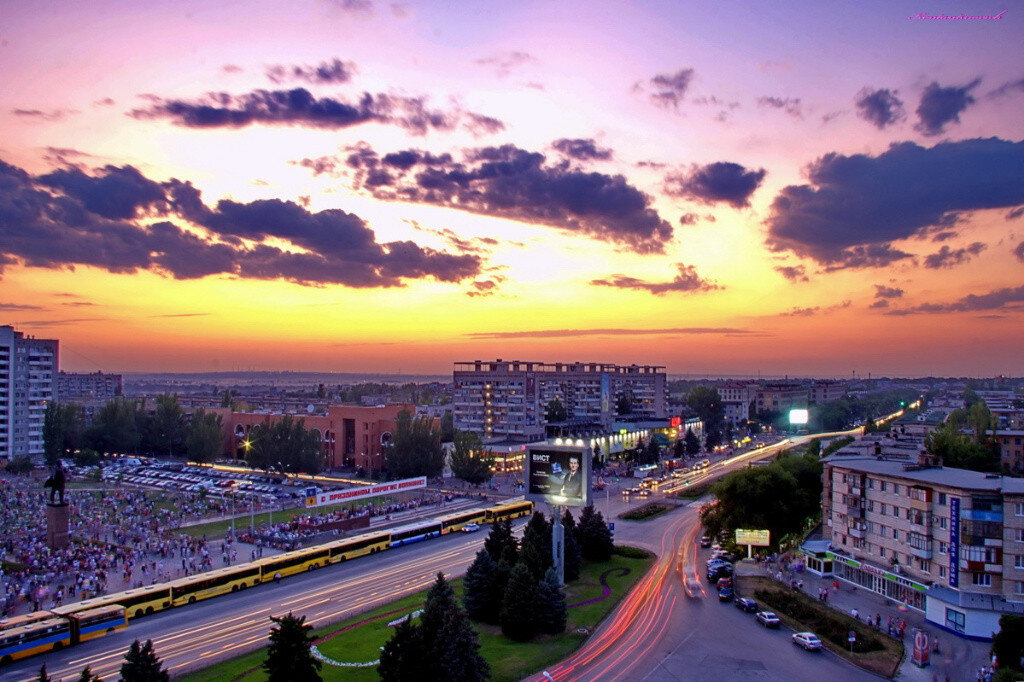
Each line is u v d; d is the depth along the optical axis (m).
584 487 106.31
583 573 115.69
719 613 95.19
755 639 85.19
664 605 98.69
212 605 98.12
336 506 172.62
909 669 75.94
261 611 95.12
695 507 177.00
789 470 146.75
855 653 79.94
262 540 133.00
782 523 123.69
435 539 143.00
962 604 86.00
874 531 105.75
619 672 75.19
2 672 73.94
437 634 67.56
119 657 78.12
